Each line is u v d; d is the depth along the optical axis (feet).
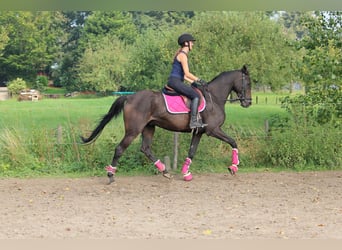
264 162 39.42
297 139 38.78
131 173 36.86
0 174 36.29
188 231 21.89
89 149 38.22
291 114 41.04
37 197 29.32
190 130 33.55
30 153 38.40
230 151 39.50
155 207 26.84
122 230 22.08
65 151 38.60
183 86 32.63
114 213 25.44
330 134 39.32
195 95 32.71
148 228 22.41
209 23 73.31
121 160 37.73
